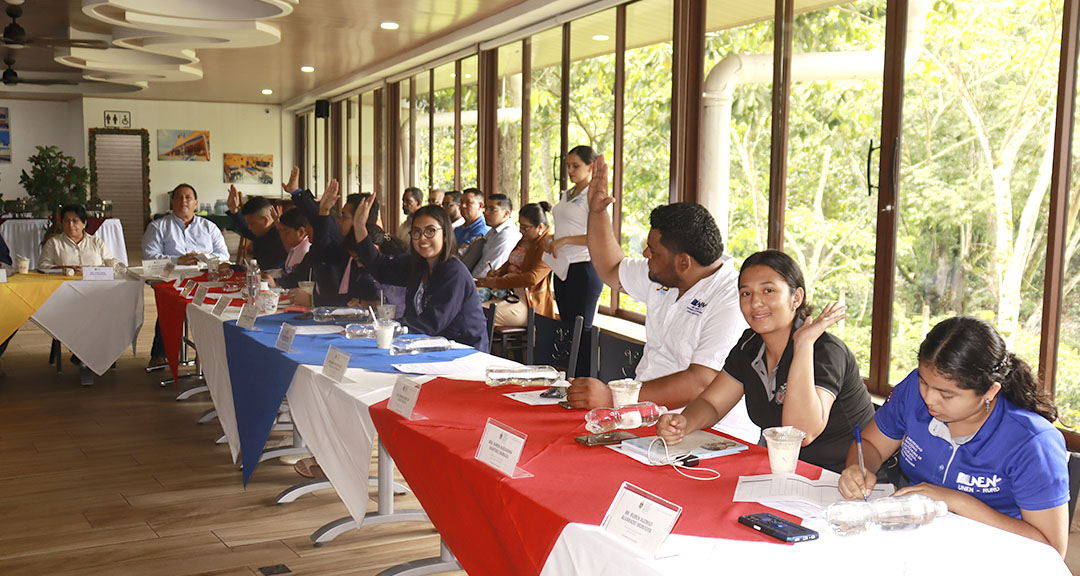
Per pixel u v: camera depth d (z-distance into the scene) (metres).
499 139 8.32
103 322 5.71
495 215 6.48
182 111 15.57
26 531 3.34
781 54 4.78
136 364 6.52
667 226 2.73
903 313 4.13
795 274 2.19
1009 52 3.60
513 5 7.13
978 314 3.79
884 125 4.17
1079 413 3.44
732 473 1.93
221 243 7.21
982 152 3.73
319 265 5.05
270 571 3.00
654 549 1.46
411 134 10.80
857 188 4.34
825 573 1.39
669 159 5.72
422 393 2.68
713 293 2.73
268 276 5.26
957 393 1.72
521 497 1.77
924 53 3.96
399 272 4.36
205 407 5.27
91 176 14.82
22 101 15.16
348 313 4.06
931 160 3.95
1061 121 3.41
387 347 3.37
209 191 15.88
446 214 3.87
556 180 7.25
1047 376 3.52
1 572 2.97
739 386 2.35
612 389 2.39
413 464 2.26
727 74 5.23
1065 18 3.39
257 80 12.51
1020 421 1.74
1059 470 1.71
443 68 9.68
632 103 6.12
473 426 2.30
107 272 5.78
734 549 1.49
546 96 7.36
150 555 3.12
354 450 2.66
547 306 5.99
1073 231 3.42
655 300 3.00
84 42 7.20
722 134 5.29
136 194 15.52
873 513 1.58
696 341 2.76
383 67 10.39
